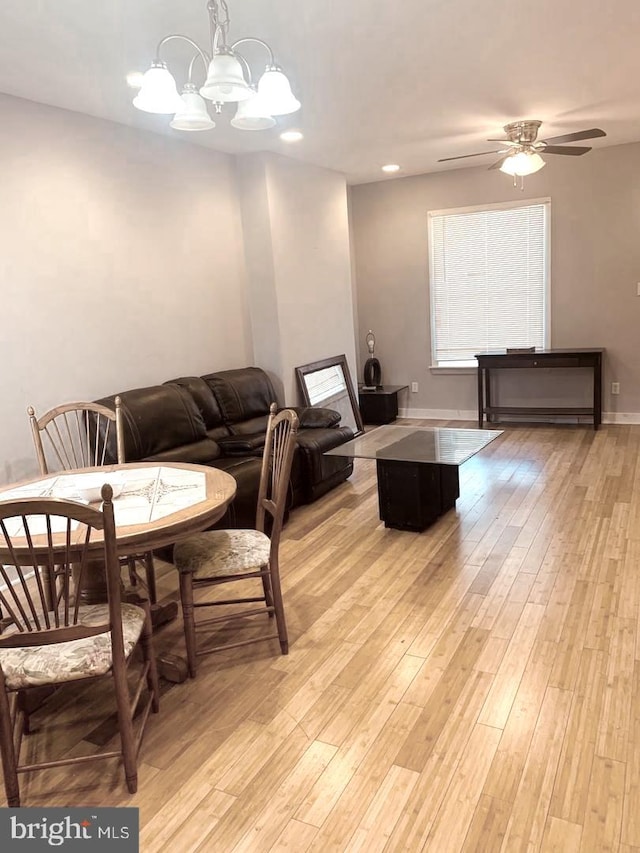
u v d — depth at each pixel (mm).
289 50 3072
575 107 4352
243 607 3104
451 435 4332
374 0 2586
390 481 3891
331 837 1737
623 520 3842
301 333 5688
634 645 2551
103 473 2877
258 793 1907
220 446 4480
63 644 1935
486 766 1956
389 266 7125
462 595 3061
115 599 1817
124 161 4141
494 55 3291
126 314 4219
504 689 2322
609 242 6117
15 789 1874
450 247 6805
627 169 5918
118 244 4125
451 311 6945
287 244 5441
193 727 2225
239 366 5395
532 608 2891
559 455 5367
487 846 1681
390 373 7398
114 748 2166
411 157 5754
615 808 1773
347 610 2988
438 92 3863
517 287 6582
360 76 3496
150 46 2869
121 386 4207
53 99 3531
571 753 1988
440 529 3924
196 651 2533
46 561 2004
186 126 2457
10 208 3430
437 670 2467
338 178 6211
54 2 2436
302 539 3910
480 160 6125
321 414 4984
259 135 4590
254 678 2494
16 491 2625
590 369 6398
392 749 2057
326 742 2109
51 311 3691
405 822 1771
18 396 3523
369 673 2480
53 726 2295
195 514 2205
